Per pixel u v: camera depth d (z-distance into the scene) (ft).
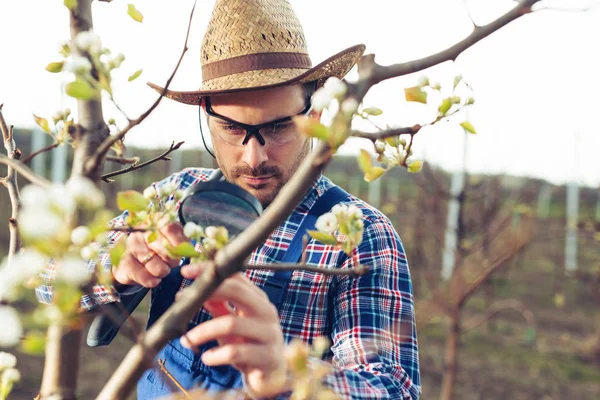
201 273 2.89
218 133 5.78
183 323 2.75
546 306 30.35
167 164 38.93
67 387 2.75
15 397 17.74
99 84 2.66
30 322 17.79
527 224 16.20
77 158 2.93
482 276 15.34
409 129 3.09
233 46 5.74
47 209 2.05
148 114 2.83
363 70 2.85
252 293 3.13
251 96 5.57
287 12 6.02
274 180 5.77
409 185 53.06
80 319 2.60
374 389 4.24
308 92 5.93
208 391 5.24
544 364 23.39
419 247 20.45
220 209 4.21
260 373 3.12
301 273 5.65
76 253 2.29
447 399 15.56
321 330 5.61
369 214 5.91
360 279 5.46
